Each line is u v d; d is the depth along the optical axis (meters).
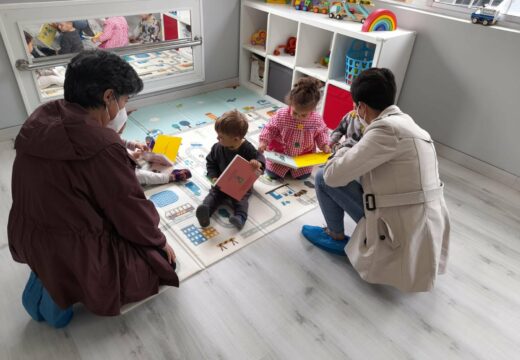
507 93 2.04
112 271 1.18
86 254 1.10
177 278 1.34
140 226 1.17
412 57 2.36
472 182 2.21
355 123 1.74
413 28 2.30
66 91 1.04
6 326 1.28
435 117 2.39
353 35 2.21
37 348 1.22
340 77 2.53
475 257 1.68
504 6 2.03
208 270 1.51
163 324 1.30
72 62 1.02
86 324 1.29
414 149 1.19
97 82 1.01
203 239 1.65
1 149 2.20
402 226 1.25
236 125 1.71
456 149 2.37
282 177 2.06
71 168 1.00
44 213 1.03
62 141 0.96
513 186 2.18
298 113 1.90
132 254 1.22
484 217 1.93
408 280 1.30
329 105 2.57
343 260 1.61
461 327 1.37
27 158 1.00
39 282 1.23
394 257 1.30
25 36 2.12
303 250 1.64
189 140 2.37
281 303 1.40
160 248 1.30
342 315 1.38
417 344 1.30
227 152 1.87
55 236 1.06
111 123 1.67
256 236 1.69
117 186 1.06
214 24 2.83
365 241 1.37
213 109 2.78
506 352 1.30
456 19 2.12
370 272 1.35
